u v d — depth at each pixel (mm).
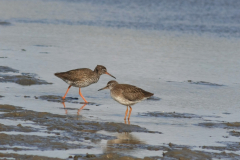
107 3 51156
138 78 21938
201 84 21312
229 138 13367
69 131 13180
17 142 11758
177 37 34500
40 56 26500
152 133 13602
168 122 15023
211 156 11672
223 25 39094
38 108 15812
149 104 17516
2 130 12664
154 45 31453
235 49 30609
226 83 21656
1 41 30984
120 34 35469
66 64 24484
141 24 39625
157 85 20703
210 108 17078
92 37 34156
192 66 25297
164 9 46750
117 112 16141
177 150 11812
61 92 18906
